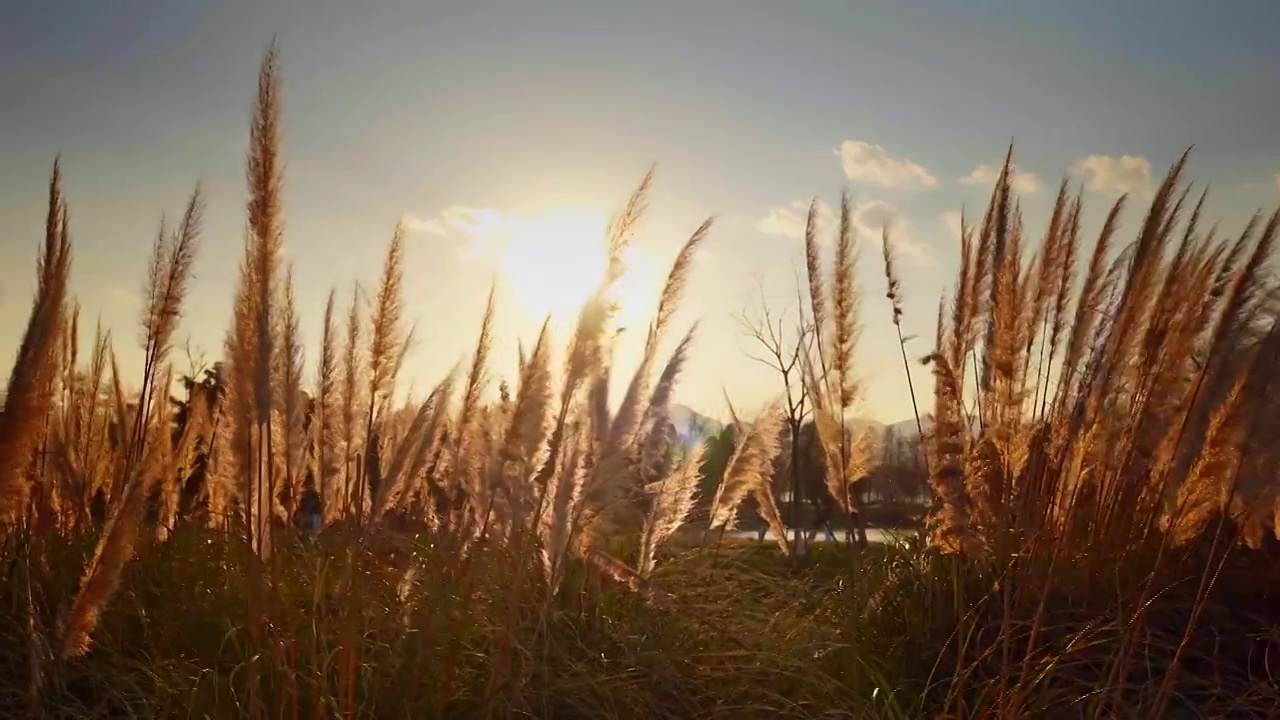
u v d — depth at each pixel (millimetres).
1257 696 2461
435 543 2607
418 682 2268
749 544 3666
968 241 3275
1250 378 2408
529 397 2297
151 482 1921
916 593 2908
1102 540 2844
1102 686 2396
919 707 2439
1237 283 2488
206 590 2688
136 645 2473
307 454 2607
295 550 2789
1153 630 2668
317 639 2316
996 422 2998
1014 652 2596
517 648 2320
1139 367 2820
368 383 2463
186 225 2889
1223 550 2928
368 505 2521
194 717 2131
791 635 2893
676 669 2598
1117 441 2875
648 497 2766
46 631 2162
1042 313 3125
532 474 2328
